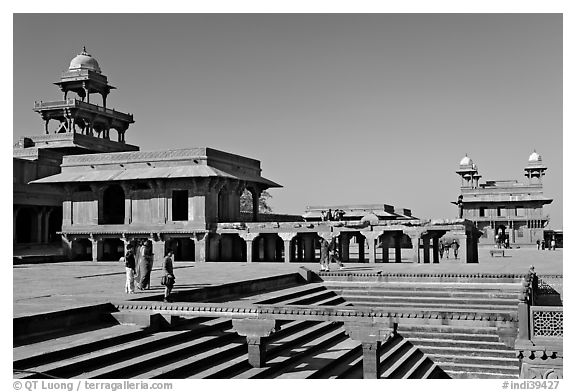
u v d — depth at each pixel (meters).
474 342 18.08
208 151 33.31
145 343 12.48
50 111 46.22
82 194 35.22
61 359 11.01
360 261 33.81
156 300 16.08
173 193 33.34
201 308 13.61
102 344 12.02
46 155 43.25
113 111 49.12
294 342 15.39
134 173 34.09
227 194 34.97
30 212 42.53
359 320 12.02
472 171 71.19
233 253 34.34
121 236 34.00
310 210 54.59
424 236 30.52
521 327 13.23
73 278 22.00
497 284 21.89
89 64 47.22
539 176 69.50
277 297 19.19
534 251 52.34
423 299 21.19
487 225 68.69
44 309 13.27
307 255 35.12
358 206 52.59
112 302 14.52
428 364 17.67
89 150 45.69
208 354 12.83
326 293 22.25
